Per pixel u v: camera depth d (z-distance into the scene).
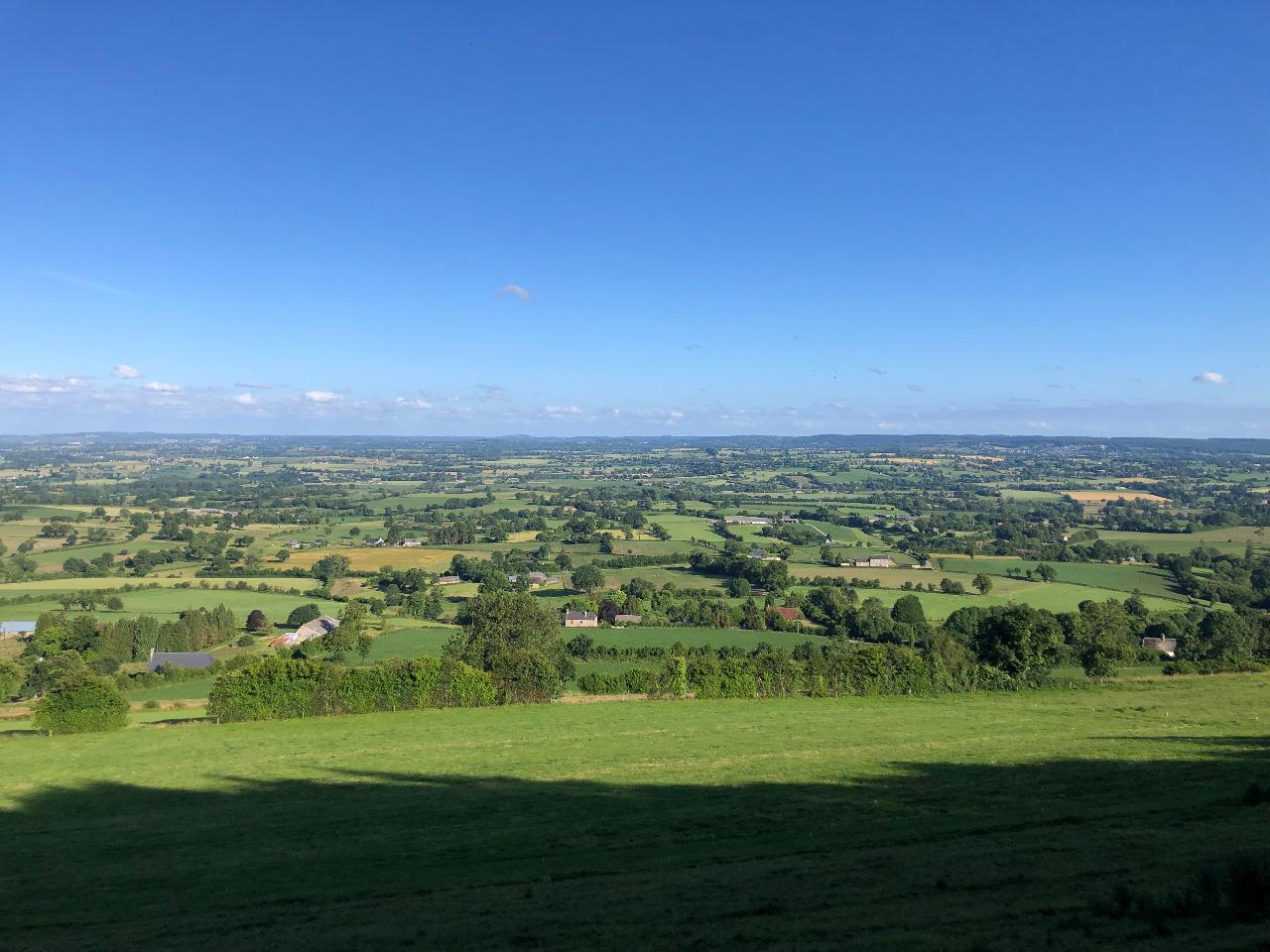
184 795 37.94
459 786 37.50
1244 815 26.75
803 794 33.50
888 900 20.23
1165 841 23.81
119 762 44.44
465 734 49.16
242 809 35.34
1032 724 48.31
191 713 58.38
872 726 49.03
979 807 30.14
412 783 38.47
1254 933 15.48
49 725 51.00
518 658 59.69
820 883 22.00
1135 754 38.50
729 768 38.97
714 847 26.92
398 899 23.39
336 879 25.88
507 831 30.25
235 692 54.66
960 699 58.47
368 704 56.09
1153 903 17.78
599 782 37.06
